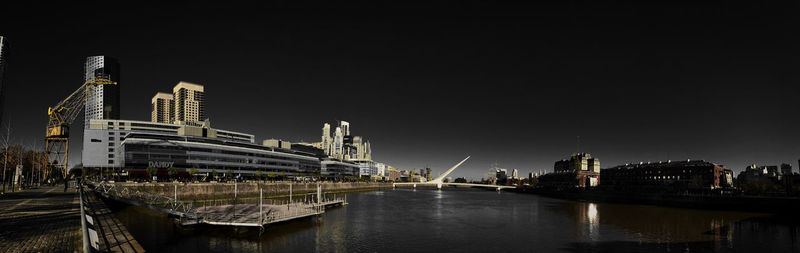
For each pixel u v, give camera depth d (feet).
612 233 262.88
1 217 140.77
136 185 389.19
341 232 247.50
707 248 215.72
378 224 287.89
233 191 495.41
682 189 633.61
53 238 101.50
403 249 204.85
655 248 214.90
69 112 582.76
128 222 232.73
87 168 641.40
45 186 440.04
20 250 88.02
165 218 246.88
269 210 300.20
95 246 74.84
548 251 205.46
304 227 261.44
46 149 560.61
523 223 311.47
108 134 653.30
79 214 149.38
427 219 328.90
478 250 205.77
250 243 203.62
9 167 455.63
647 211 428.15
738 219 349.61
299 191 638.53
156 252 176.86
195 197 443.73
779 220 341.41
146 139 639.76
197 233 215.31
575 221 329.31
